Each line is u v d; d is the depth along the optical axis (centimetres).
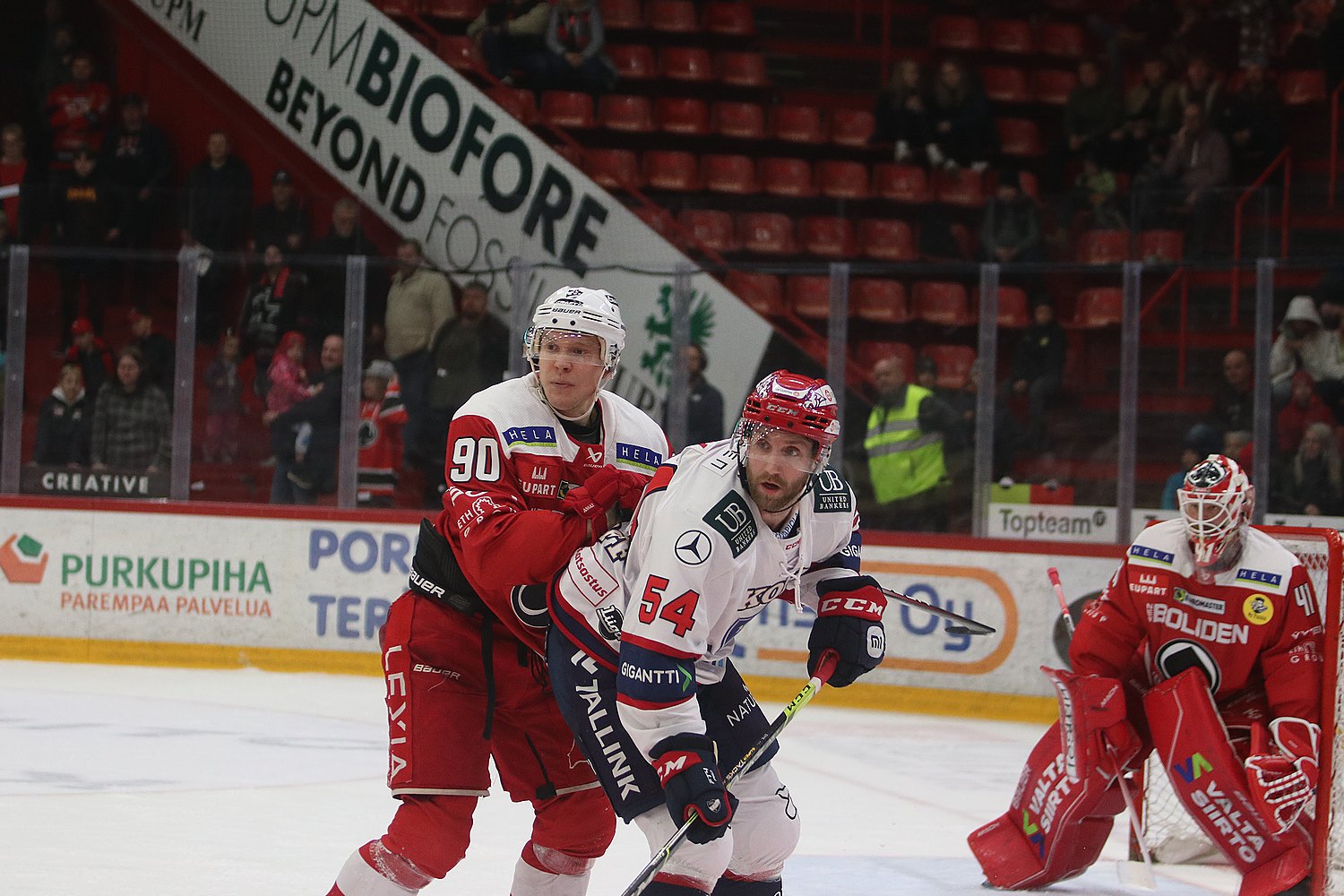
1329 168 2347
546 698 601
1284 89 2428
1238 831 774
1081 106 2308
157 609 1686
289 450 1638
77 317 1642
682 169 2322
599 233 1964
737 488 531
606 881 792
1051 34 2627
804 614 1605
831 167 2358
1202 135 2153
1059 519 1527
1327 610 777
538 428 592
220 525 1667
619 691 528
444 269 1592
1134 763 843
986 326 1528
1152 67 2302
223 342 1633
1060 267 1518
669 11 2525
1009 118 2534
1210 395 1502
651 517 536
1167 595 796
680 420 1557
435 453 1616
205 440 1648
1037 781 827
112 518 1683
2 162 2202
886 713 1572
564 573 565
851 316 1559
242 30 2234
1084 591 1527
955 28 2614
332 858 813
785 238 2041
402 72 2122
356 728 1306
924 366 1554
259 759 1127
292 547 1658
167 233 1850
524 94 2255
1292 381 1459
